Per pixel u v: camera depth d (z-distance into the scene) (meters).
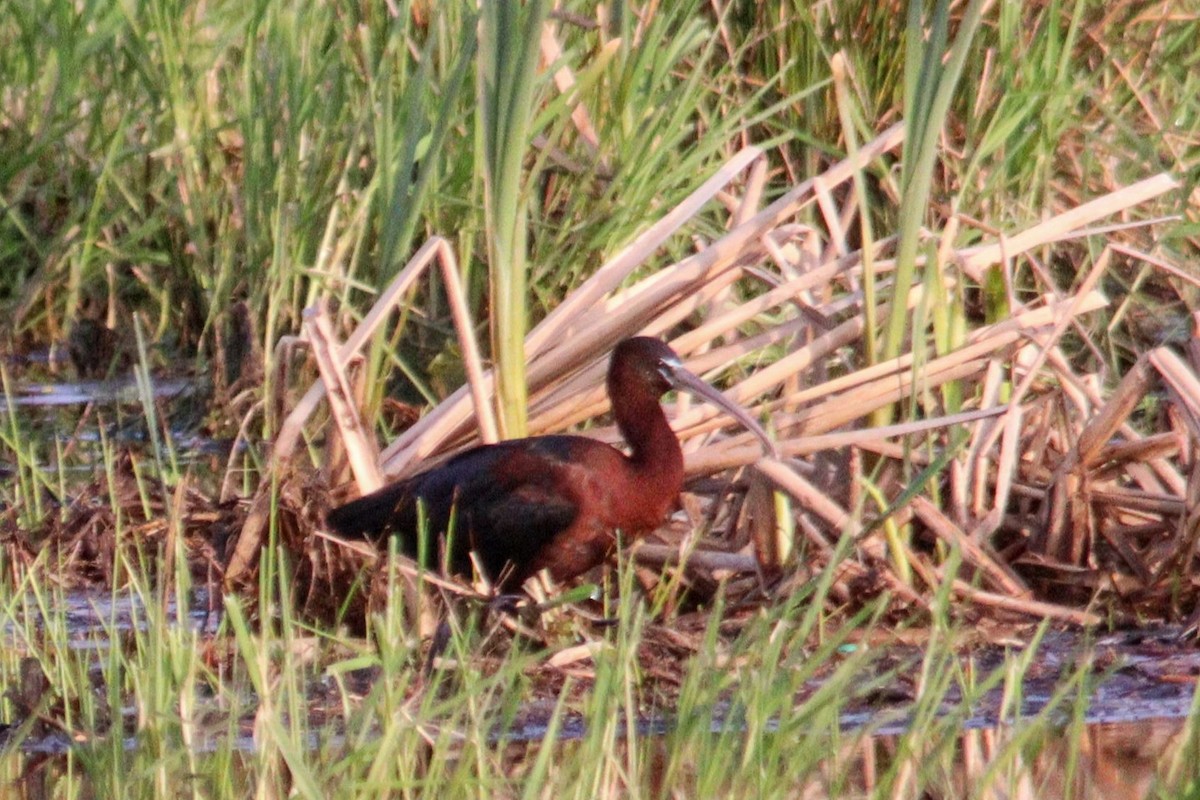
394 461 11.70
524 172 14.74
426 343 15.12
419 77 12.00
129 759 8.62
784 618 8.88
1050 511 11.70
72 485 13.82
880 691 9.88
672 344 11.88
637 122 14.45
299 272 14.27
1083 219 11.98
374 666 10.09
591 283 12.05
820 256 12.84
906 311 11.48
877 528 11.09
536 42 10.90
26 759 9.20
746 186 13.68
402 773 8.06
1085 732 9.45
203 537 12.02
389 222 11.73
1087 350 14.91
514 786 8.30
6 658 10.23
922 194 11.13
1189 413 11.30
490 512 10.61
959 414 11.02
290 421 11.33
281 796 8.15
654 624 10.93
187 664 8.66
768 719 8.78
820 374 12.10
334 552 10.93
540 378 11.81
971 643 10.81
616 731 9.21
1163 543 11.60
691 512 11.98
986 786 7.91
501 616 10.22
